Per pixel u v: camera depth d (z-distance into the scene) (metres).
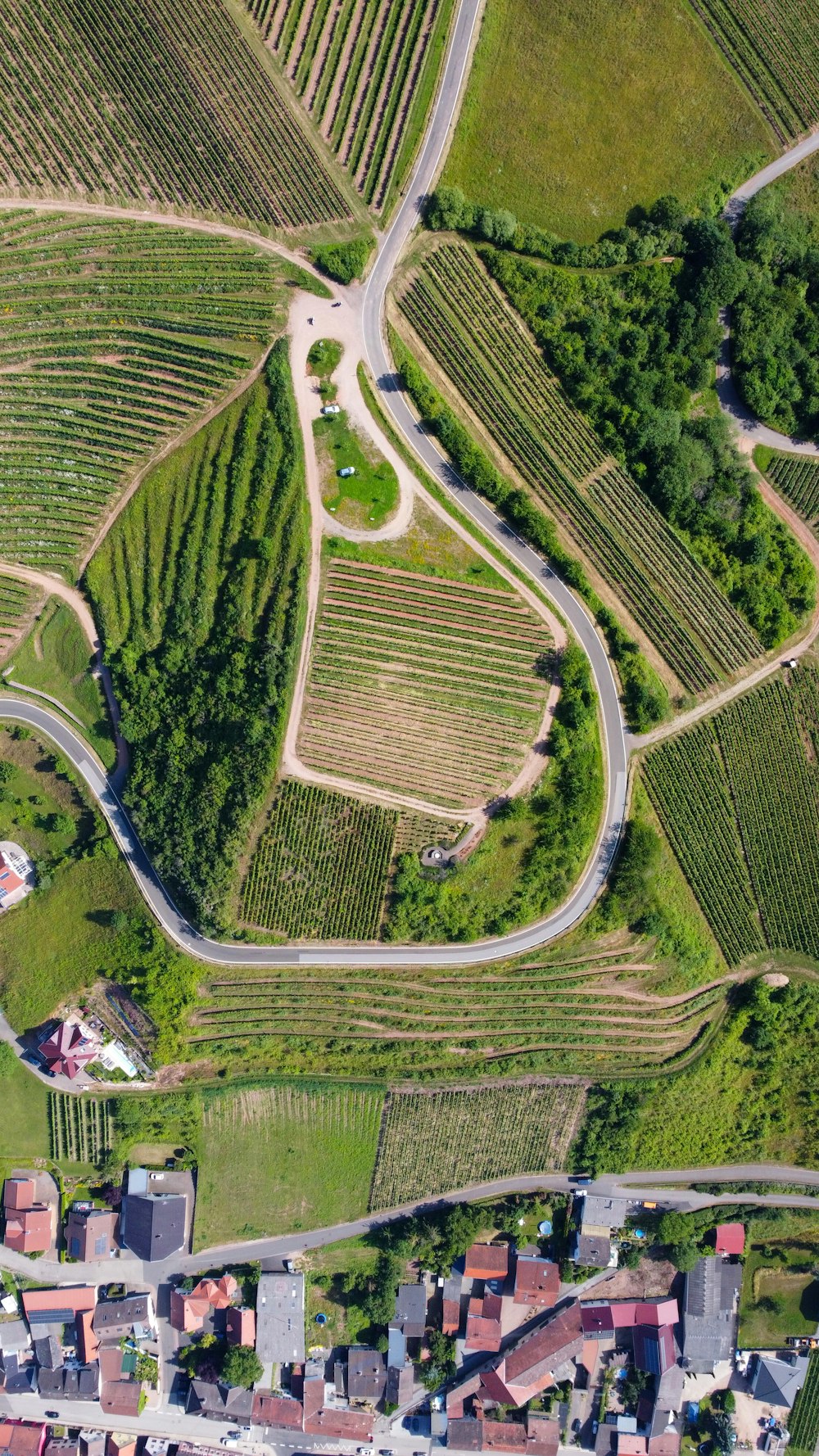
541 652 76.50
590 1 75.56
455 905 75.38
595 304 77.75
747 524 79.38
